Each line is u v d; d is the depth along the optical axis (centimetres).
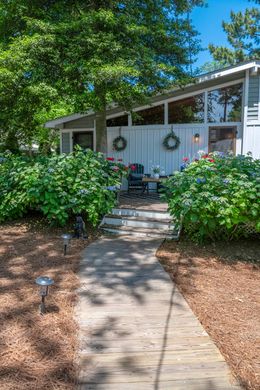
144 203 702
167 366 207
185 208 448
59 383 189
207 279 362
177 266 402
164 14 804
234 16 2098
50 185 534
